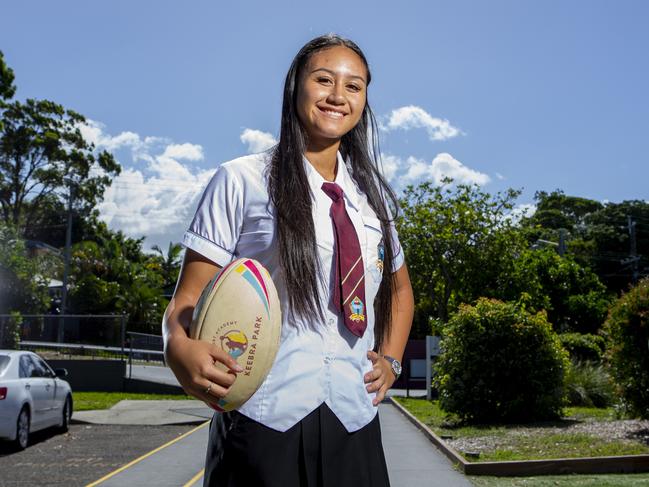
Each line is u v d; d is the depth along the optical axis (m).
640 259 52.56
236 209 1.89
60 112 46.44
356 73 2.01
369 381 1.90
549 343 11.60
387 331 2.08
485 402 11.60
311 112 1.96
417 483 6.36
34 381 10.83
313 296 1.80
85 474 8.09
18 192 46.22
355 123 2.03
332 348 1.82
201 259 1.88
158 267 59.03
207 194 1.92
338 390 1.82
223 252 1.88
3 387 9.73
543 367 11.49
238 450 1.79
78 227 55.31
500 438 9.28
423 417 12.93
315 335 1.81
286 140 1.96
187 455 8.20
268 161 1.94
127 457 9.52
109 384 21.55
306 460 1.78
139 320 40.94
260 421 1.77
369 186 2.14
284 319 1.81
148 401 17.97
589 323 33.47
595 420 11.05
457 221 23.86
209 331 1.67
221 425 1.85
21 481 7.60
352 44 2.05
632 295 9.80
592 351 19.95
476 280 23.81
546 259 34.38
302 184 1.88
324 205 1.92
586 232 60.84
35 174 46.59
